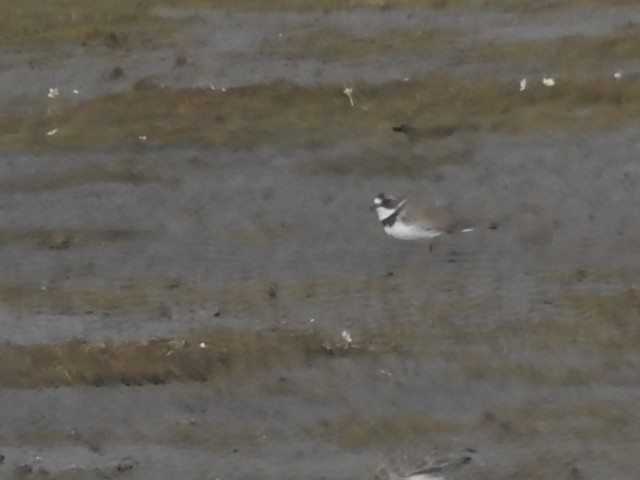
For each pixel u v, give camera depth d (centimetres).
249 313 2092
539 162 2327
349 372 1975
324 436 1900
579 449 1839
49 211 2377
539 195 2261
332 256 2183
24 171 2472
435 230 2136
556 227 2189
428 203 2255
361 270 2142
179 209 2341
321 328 2042
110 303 2155
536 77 2522
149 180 2412
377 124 2458
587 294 2044
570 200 2241
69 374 2034
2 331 2125
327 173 2366
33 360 2062
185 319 2098
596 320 1997
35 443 1962
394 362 1978
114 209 2361
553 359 1953
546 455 1836
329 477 1842
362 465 1850
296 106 2533
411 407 1922
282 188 2347
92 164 2467
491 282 2086
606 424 1866
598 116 2412
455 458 1838
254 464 1880
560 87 2488
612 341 1962
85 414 1991
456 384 1944
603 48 2569
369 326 2036
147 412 1977
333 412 1930
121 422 1970
